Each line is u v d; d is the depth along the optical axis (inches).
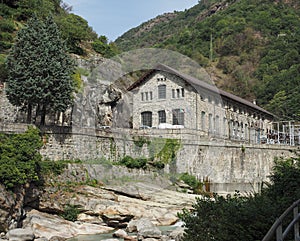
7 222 745.6
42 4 2121.1
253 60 4192.9
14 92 1021.8
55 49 1066.1
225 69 4126.5
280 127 2468.0
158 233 756.0
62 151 1014.4
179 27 5629.9
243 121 1791.3
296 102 2829.7
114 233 783.1
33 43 1051.3
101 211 892.6
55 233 783.1
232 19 4874.5
